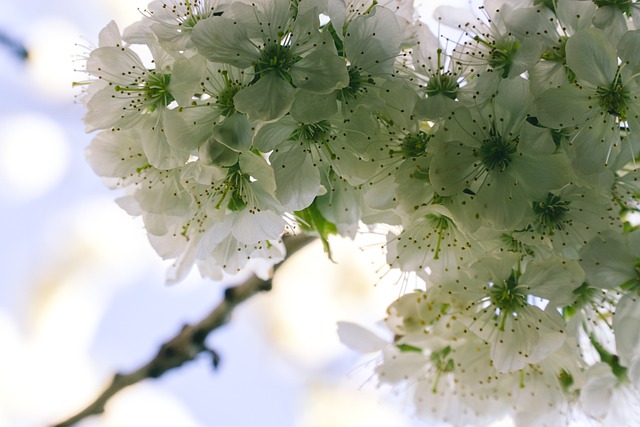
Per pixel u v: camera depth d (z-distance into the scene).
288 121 0.51
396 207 0.52
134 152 0.53
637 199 0.52
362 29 0.51
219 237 0.53
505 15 0.52
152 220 0.53
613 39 0.52
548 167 0.51
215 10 0.52
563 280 0.52
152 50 0.52
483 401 0.55
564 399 0.54
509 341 0.53
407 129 0.51
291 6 0.51
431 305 0.54
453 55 0.52
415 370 0.56
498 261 0.52
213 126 0.51
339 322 0.56
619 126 0.52
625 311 0.52
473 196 0.52
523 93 0.51
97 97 0.52
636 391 0.54
